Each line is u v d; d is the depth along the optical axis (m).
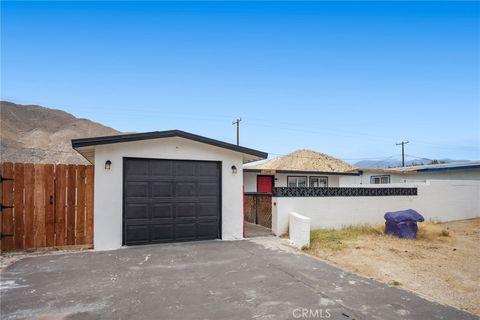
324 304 4.54
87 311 4.27
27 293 4.91
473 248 8.70
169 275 5.82
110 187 8.10
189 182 9.00
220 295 4.86
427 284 5.65
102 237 7.96
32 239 7.50
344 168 37.78
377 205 11.86
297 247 8.29
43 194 7.62
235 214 9.44
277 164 35.28
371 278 5.82
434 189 13.80
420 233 10.09
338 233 9.97
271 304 4.52
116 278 5.64
